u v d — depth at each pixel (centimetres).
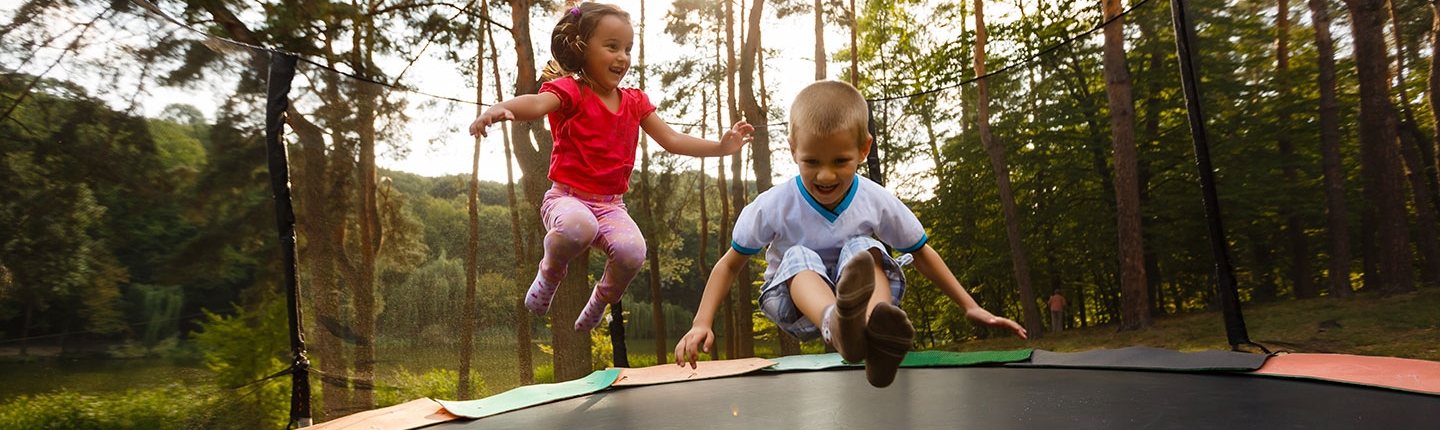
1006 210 563
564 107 212
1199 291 463
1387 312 332
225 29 643
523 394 304
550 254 212
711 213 525
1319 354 291
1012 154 561
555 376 433
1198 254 466
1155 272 492
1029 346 541
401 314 367
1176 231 482
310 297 336
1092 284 532
